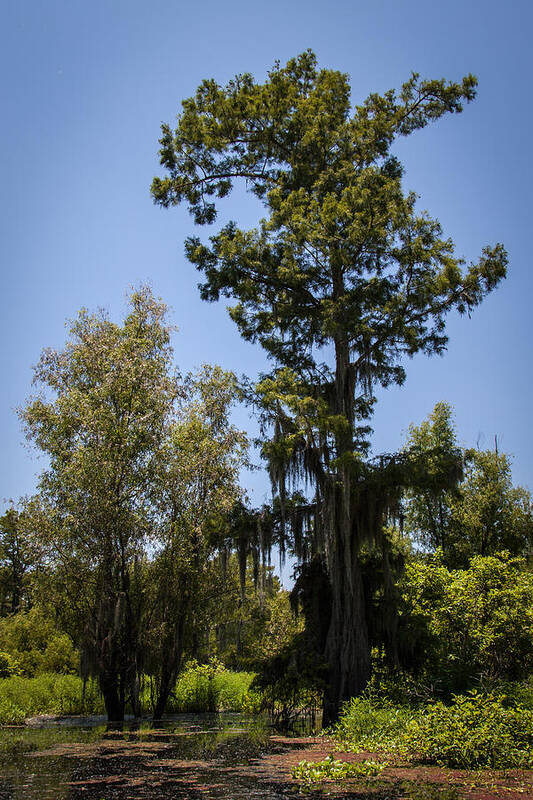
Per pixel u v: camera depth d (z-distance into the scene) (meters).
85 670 22.05
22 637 35.16
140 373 23.42
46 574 21.83
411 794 9.20
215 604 26.23
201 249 24.23
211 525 21.48
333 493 19.98
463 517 29.94
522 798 8.84
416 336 21.56
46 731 19.34
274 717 21.58
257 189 26.31
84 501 21.42
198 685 28.69
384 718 15.03
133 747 15.26
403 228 21.62
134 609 22.77
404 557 21.73
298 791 9.67
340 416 19.59
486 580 16.66
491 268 21.77
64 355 24.30
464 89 24.39
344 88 25.08
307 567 22.05
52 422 22.83
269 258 23.22
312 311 22.67
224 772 11.59
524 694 14.66
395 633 20.30
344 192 21.52
